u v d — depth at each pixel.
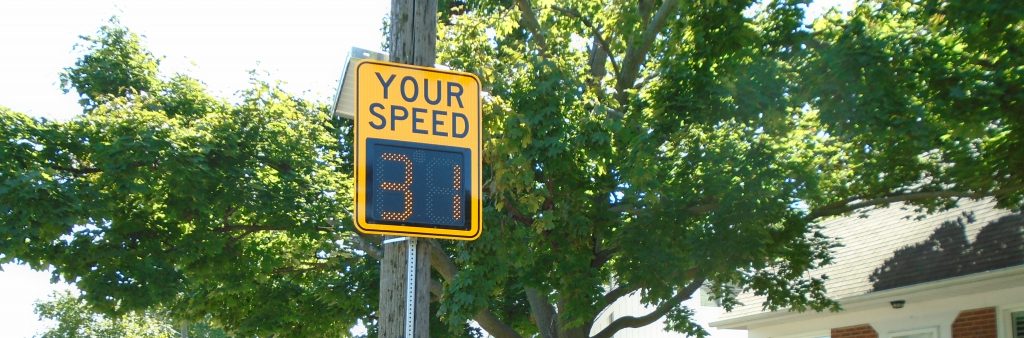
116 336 59.03
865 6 13.04
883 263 18.88
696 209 13.78
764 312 21.06
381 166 7.59
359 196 7.50
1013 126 12.02
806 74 12.48
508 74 13.45
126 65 19.73
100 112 17.22
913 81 11.92
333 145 19.97
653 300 14.23
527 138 12.51
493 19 15.38
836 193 14.66
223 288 19.95
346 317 21.98
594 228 13.95
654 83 13.76
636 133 13.43
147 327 59.84
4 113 16.33
